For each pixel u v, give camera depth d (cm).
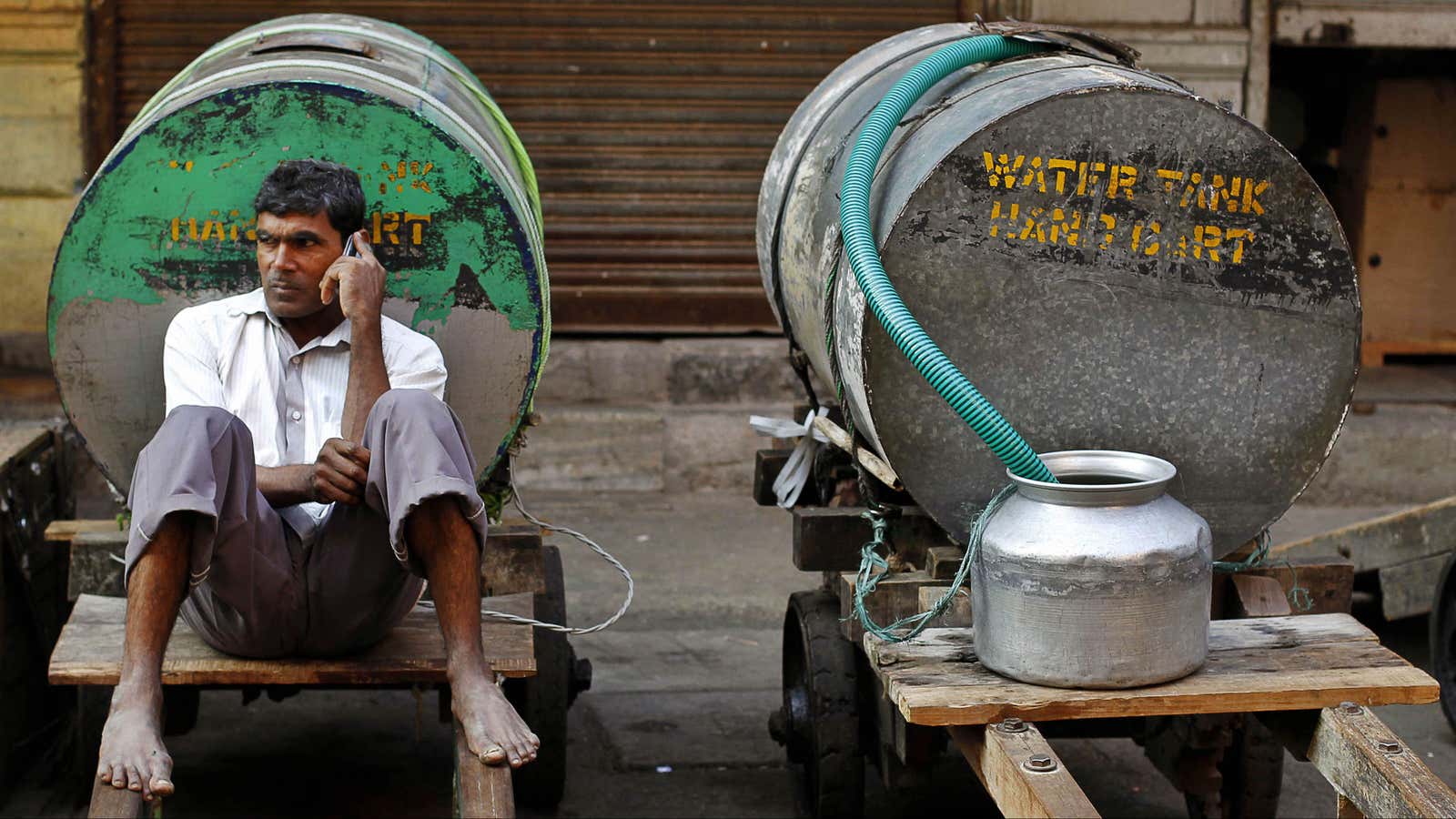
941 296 275
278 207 285
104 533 326
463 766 254
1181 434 287
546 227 696
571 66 687
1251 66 702
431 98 321
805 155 342
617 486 681
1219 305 282
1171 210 277
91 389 306
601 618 513
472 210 306
